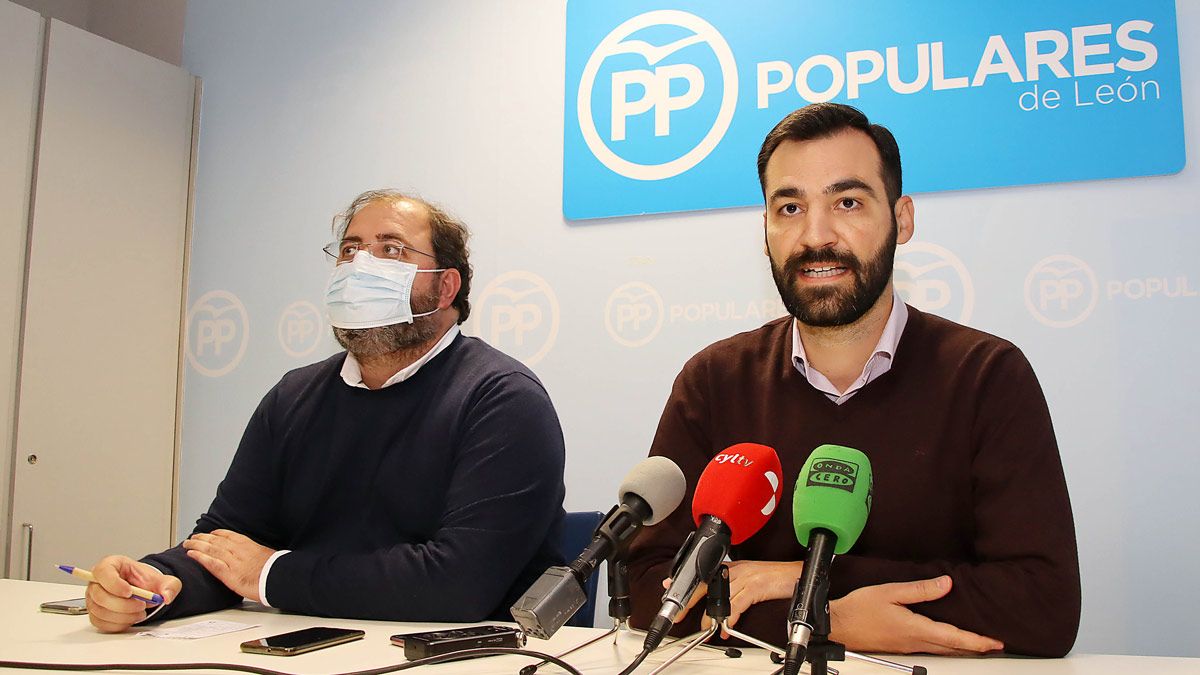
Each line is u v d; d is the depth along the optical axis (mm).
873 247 1772
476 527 1835
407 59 3258
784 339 1858
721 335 2783
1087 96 2500
